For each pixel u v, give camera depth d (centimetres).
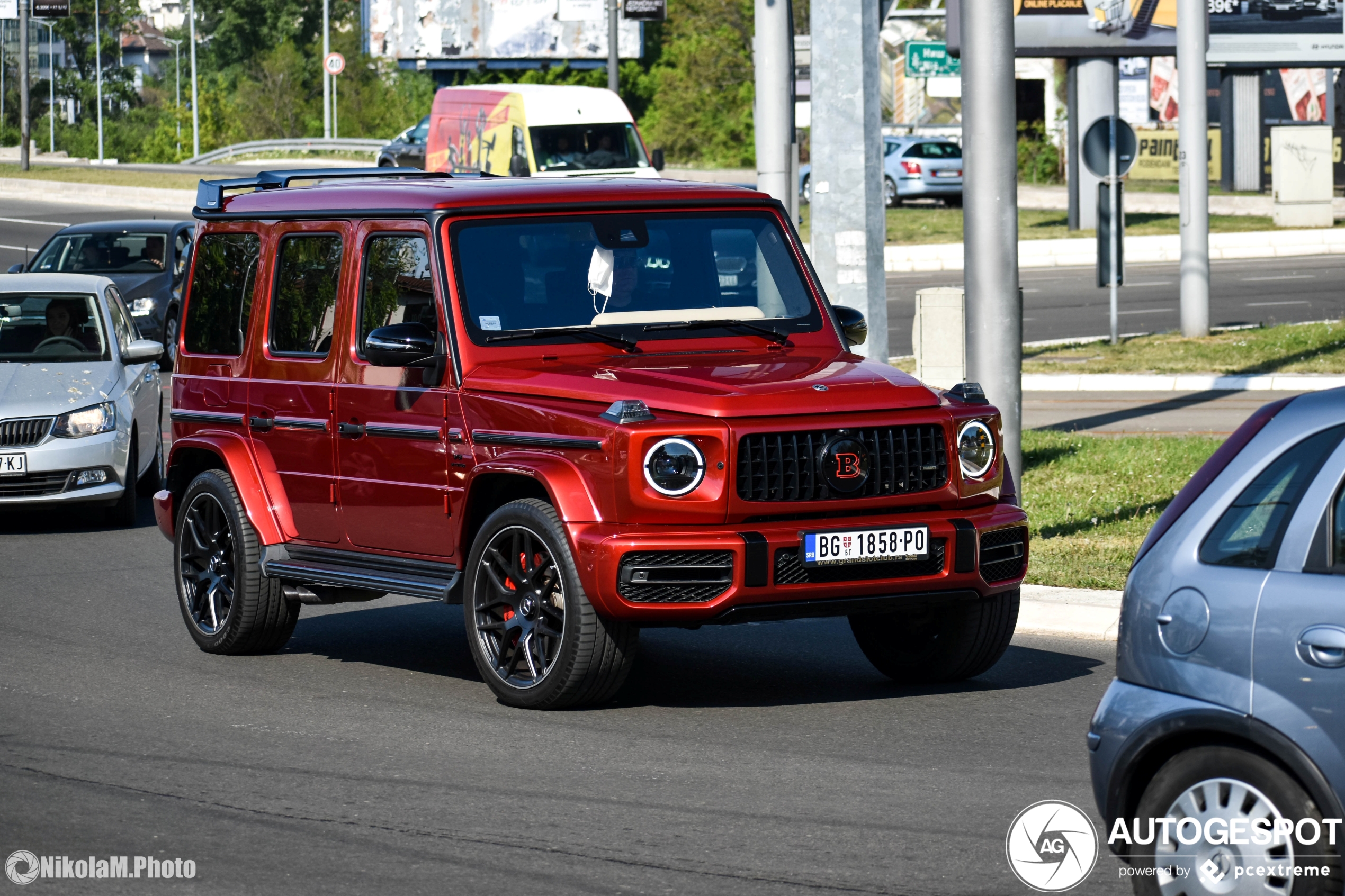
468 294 1027
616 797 808
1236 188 6072
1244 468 607
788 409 931
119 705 1011
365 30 9300
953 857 714
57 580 1468
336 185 1171
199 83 16225
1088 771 848
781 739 915
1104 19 4644
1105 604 1217
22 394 1730
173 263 2975
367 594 1134
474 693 1038
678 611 912
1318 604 568
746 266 1091
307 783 838
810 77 1784
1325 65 5056
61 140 16200
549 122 4250
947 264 4622
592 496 931
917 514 957
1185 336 2961
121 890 683
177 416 1227
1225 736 588
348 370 1088
